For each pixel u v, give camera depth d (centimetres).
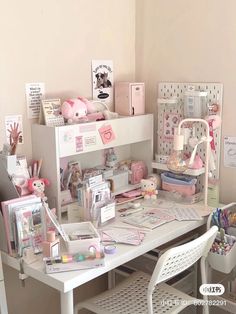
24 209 164
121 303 188
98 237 165
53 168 195
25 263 159
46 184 195
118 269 230
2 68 188
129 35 241
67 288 146
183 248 162
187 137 219
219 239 196
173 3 225
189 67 225
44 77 204
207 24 215
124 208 213
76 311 192
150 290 163
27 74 197
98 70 227
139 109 235
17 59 192
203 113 220
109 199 195
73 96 217
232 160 216
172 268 166
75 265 153
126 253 165
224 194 222
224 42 211
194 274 223
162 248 210
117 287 200
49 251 156
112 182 225
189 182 220
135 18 242
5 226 166
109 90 235
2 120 191
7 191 180
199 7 216
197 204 219
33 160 203
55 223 168
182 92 228
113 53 234
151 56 239
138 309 183
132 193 226
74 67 216
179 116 230
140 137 231
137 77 247
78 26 214
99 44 226
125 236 179
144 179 230
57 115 202
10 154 179
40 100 203
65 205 202
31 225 166
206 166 211
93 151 226
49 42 203
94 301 190
